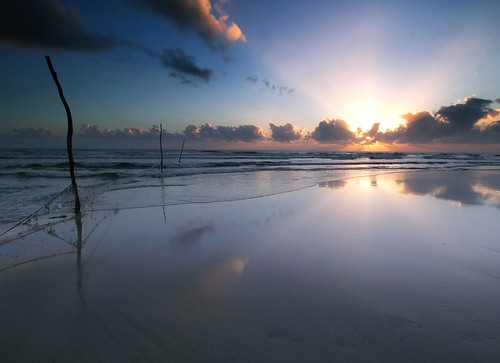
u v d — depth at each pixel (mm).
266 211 8805
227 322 3152
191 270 4559
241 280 4191
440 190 13055
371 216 8117
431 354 2639
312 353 2654
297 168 27688
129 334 2982
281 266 4684
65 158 41688
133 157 46500
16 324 3172
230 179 17766
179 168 26203
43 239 6117
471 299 3646
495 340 2840
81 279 4273
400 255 5164
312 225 7199
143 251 5414
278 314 3301
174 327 3082
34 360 2633
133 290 3932
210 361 2568
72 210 8938
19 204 9773
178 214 8422
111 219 7836
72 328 3100
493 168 30391
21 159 38062
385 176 20156
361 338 2865
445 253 5273
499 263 4828
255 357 2611
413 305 3494
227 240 6035
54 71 7973
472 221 7586
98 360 2619
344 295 3740
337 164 37094
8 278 4312
